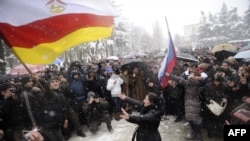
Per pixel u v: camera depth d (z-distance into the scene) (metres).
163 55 13.45
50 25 3.52
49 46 3.53
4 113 5.82
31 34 3.44
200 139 6.68
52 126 4.89
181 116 8.55
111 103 9.45
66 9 3.58
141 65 9.37
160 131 7.82
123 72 9.38
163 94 9.08
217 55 11.85
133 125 8.51
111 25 3.90
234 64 9.85
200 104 6.70
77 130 7.71
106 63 12.91
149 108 4.50
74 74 8.32
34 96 4.92
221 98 6.61
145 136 4.43
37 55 3.47
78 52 28.58
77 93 8.28
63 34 3.59
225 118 6.55
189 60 8.95
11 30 3.36
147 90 9.12
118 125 8.62
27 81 6.39
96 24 3.75
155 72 9.30
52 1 3.53
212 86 6.74
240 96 6.30
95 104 7.97
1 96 6.02
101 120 8.20
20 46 3.38
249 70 6.25
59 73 10.56
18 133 5.90
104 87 9.44
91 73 8.87
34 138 3.99
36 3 3.47
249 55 7.66
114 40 39.31
